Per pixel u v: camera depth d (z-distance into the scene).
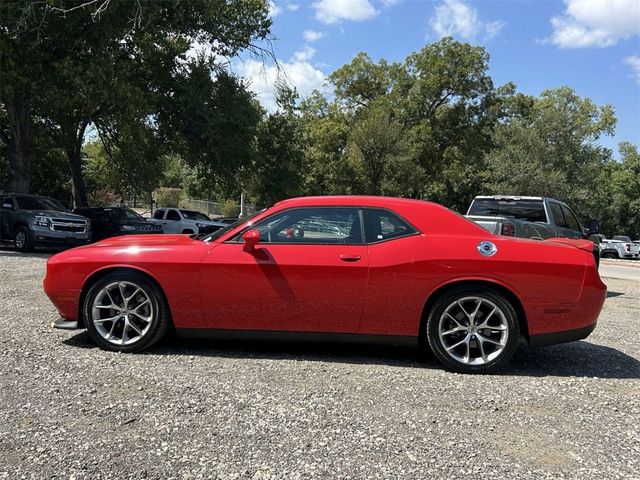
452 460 3.16
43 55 17.38
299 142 31.33
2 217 16.14
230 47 24.05
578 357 5.54
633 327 7.40
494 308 4.78
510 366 5.11
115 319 5.11
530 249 4.84
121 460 3.04
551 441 3.47
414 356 5.34
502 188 31.89
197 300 4.99
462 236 4.93
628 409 4.07
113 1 17.36
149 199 36.94
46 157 33.41
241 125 24.34
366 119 36.97
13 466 2.94
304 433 3.45
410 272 4.79
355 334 4.94
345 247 4.93
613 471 3.09
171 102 23.22
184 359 4.94
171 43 23.03
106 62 17.92
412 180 35.59
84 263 5.11
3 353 4.88
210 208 50.69
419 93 41.84
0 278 9.26
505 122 43.81
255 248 4.96
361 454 3.20
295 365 4.88
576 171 32.75
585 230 12.30
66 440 3.26
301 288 4.89
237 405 3.86
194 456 3.11
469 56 42.47
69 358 4.83
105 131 24.52
